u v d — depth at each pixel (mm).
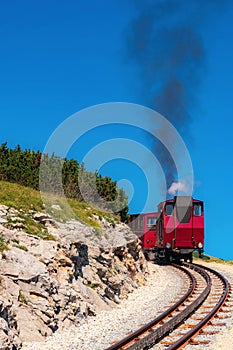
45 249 17953
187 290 24109
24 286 15453
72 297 17219
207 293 21578
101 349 13172
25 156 30375
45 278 16062
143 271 29578
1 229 17391
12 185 26234
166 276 31172
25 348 13336
